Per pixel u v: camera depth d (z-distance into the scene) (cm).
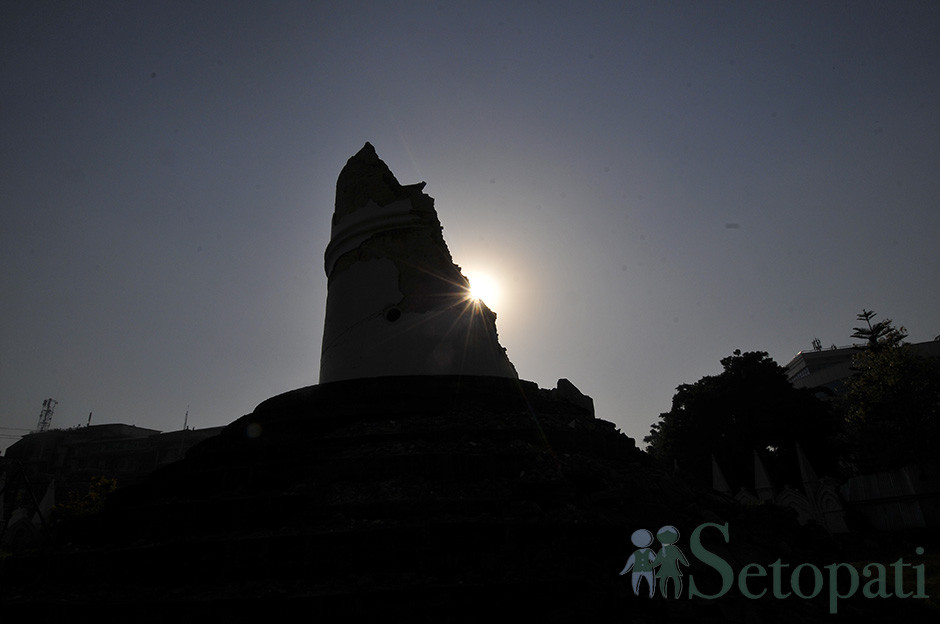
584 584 793
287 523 905
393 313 1469
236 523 923
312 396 1336
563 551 850
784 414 4616
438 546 833
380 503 908
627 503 1007
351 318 1501
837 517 3269
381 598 736
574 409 1474
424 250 1541
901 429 3666
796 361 9038
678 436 5278
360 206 1638
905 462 3522
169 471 1223
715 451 4906
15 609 836
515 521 877
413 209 1594
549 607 760
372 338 1445
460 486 979
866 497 3338
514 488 966
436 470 998
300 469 1039
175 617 753
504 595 754
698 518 1081
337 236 1656
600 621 752
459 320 1481
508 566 812
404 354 1407
